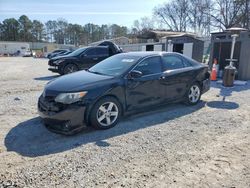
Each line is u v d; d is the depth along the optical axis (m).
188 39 15.77
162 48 17.47
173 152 3.75
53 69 11.75
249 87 9.41
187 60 6.32
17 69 17.14
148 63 5.37
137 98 5.06
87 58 11.98
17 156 3.56
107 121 4.65
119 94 4.74
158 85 5.41
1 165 3.30
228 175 3.14
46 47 75.12
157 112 5.83
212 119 5.37
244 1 42.06
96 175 3.10
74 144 3.98
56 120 4.18
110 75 4.97
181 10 60.50
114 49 12.88
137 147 3.90
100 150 3.78
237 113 5.86
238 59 10.97
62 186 2.86
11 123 4.96
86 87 4.38
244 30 10.31
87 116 4.38
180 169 3.26
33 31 112.19
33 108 6.09
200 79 6.46
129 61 5.28
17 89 8.70
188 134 4.48
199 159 3.54
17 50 77.31
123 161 3.45
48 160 3.45
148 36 31.48
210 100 7.14
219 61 11.70
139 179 3.02
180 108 6.21
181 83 5.96
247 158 3.60
